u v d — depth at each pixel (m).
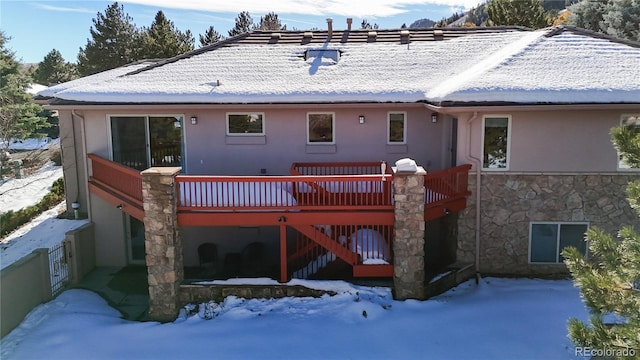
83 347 9.67
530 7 37.28
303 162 13.70
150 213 10.77
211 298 11.27
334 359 8.88
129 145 14.08
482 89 11.34
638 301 5.98
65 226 17.02
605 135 11.79
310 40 17.17
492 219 12.30
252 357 9.07
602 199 12.03
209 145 13.95
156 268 10.92
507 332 9.60
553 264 12.41
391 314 10.44
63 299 12.09
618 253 6.59
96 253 14.59
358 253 11.34
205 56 16.03
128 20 46.41
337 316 10.41
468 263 12.50
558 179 12.04
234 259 13.31
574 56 12.65
